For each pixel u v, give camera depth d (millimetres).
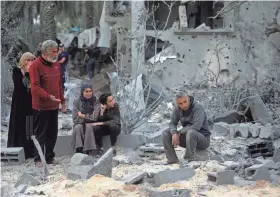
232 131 11211
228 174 7375
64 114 14609
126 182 7344
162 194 6562
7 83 15383
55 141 9078
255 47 19016
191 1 19828
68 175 7727
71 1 32000
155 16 21891
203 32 19406
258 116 11758
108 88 14617
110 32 28047
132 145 10023
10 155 9094
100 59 30281
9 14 21797
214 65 19453
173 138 8664
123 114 10703
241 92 13297
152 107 11539
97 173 7699
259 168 7629
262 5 18828
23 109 9445
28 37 25906
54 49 8789
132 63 17594
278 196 6723
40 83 8797
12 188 7383
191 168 7785
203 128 8961
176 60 19406
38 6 29047
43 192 7062
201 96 13547
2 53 17562
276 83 13156
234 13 19141
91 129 9430
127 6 22500
